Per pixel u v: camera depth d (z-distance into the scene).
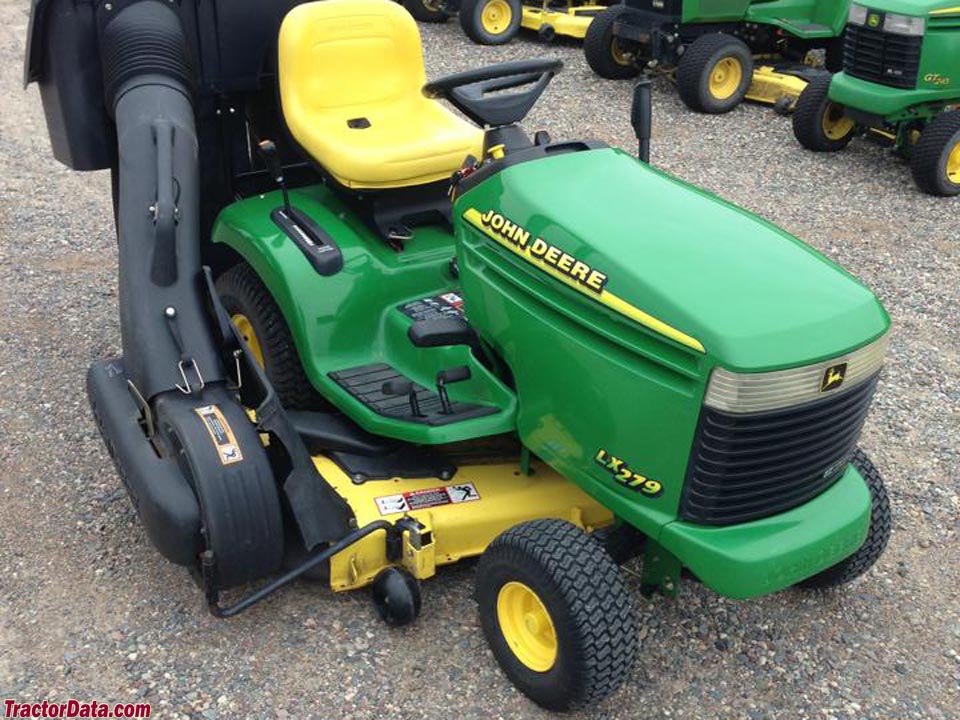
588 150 3.24
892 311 5.45
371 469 3.37
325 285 3.62
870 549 3.24
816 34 9.02
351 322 3.62
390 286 3.67
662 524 2.76
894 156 7.84
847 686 3.12
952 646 3.29
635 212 2.96
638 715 2.98
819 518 2.82
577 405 2.89
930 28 6.87
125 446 3.24
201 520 3.03
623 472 2.82
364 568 3.21
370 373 3.55
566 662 2.74
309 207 3.96
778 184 7.21
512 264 3.02
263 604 3.33
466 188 3.23
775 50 9.57
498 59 10.26
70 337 4.95
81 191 6.79
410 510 3.22
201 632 3.22
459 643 3.20
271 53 4.18
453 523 3.21
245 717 2.92
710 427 2.61
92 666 3.09
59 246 5.95
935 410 4.58
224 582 3.11
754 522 2.77
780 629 3.33
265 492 3.07
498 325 3.11
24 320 5.09
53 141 4.16
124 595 3.38
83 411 4.37
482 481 3.38
